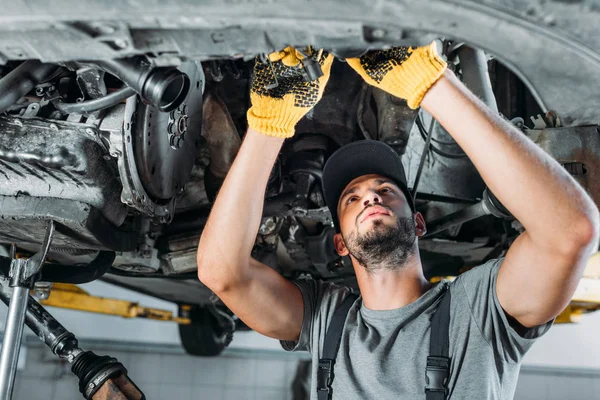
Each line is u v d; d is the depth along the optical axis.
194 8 0.94
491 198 1.93
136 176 1.65
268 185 2.19
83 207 1.67
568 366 8.00
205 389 7.53
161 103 1.26
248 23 0.97
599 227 1.23
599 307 3.57
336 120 2.24
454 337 1.41
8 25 1.00
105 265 1.98
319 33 0.98
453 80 1.24
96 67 1.36
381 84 1.25
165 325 7.64
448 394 1.34
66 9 0.96
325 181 1.83
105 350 7.31
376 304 1.57
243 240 1.54
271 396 7.66
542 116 1.88
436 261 2.87
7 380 1.58
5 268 1.66
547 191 1.20
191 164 1.94
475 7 0.92
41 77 1.49
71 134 1.60
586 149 1.77
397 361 1.42
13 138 1.59
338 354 1.50
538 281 1.30
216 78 1.99
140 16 0.96
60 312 7.19
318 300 1.68
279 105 1.34
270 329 1.66
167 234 2.24
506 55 1.01
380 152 1.77
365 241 1.56
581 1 0.92
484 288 1.43
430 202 2.52
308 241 2.40
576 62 1.01
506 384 1.38
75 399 7.04
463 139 1.23
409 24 0.95
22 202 1.66
